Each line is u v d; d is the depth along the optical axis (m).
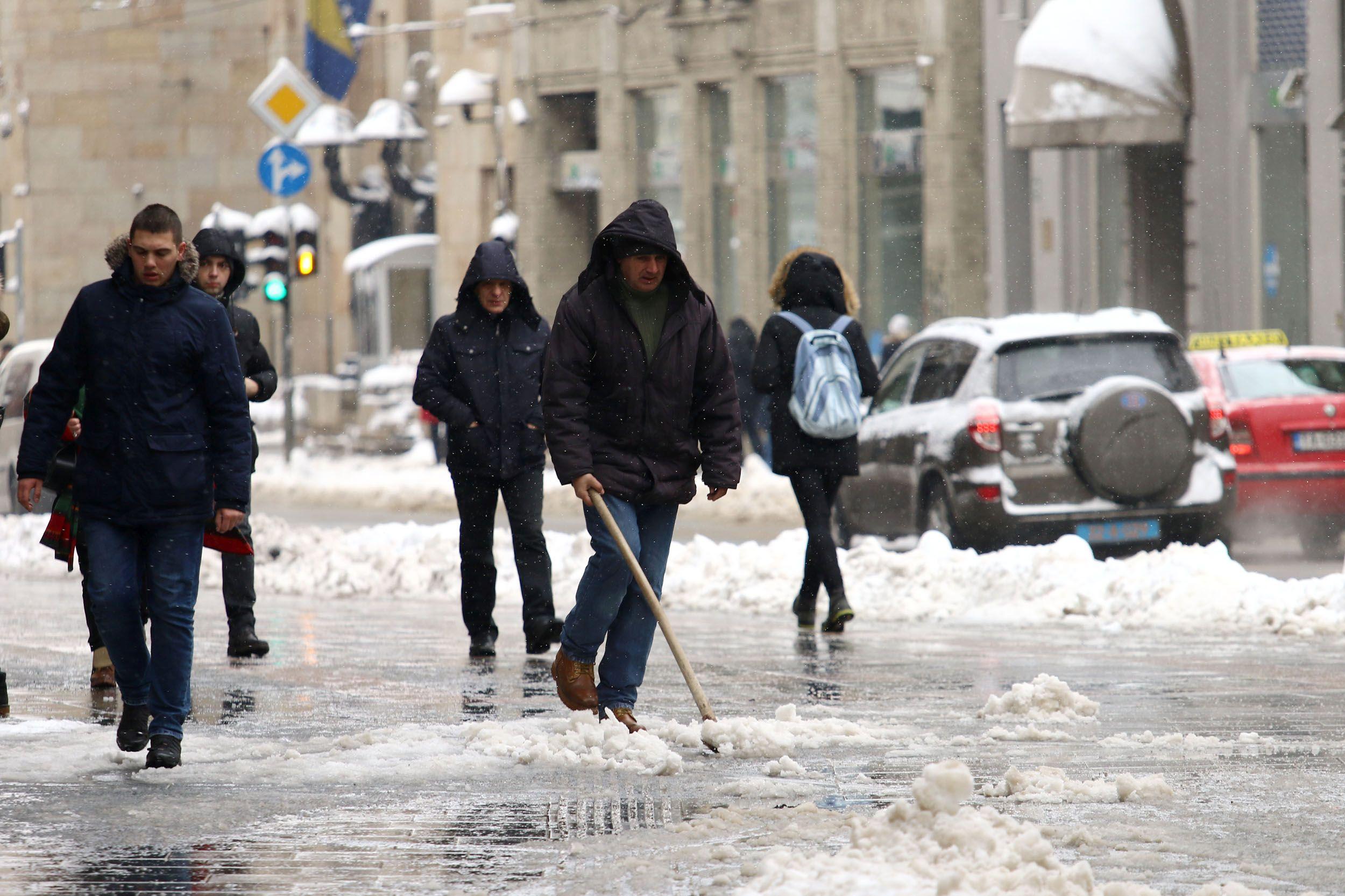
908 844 18.36
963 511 54.97
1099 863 19.41
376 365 156.88
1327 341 92.94
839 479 43.19
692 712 30.19
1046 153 112.56
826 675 34.78
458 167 160.62
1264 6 97.12
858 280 128.38
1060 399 55.12
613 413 27.67
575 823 21.67
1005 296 117.81
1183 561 45.22
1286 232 96.88
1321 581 43.44
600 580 27.80
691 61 138.12
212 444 25.89
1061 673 34.75
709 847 20.16
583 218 151.12
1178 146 104.62
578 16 146.12
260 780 24.45
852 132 128.50
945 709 30.39
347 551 58.38
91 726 29.06
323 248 192.38
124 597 25.52
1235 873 18.91
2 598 53.72
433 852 20.30
